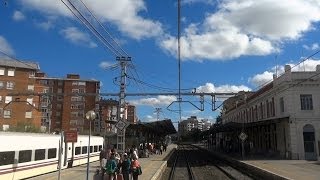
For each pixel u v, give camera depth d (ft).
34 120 304.30
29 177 80.53
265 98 171.32
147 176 88.99
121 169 64.54
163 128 228.02
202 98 128.57
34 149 83.51
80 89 384.68
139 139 193.06
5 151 70.74
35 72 321.52
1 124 295.28
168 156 180.55
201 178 101.19
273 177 86.48
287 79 139.54
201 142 551.59
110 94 127.95
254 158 147.95
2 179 69.46
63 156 103.96
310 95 138.72
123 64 104.78
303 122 137.28
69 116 380.58
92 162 134.00
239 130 197.88
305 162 121.29
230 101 292.81
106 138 173.58
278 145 152.87
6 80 303.48
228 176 106.01
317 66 139.64
